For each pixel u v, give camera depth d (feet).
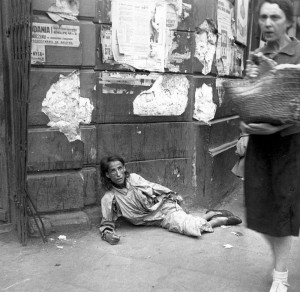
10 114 11.50
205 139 14.28
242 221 13.42
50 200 11.86
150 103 13.46
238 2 17.06
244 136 13.42
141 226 12.77
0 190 11.85
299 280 9.43
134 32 12.78
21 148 10.52
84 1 11.73
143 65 13.10
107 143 12.92
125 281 9.34
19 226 11.10
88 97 12.19
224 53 15.70
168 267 10.03
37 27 11.10
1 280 9.34
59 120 11.74
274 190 7.84
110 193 12.35
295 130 7.50
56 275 9.57
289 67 6.85
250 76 7.48
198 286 9.16
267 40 7.80
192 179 14.37
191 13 13.65
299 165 7.80
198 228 11.82
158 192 12.76
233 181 17.40
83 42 11.87
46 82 11.41
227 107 16.37
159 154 13.89
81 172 12.36
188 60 13.89
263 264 10.27
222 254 10.82
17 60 10.14
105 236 11.46
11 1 10.22
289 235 7.95
